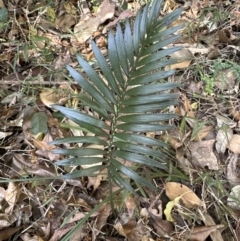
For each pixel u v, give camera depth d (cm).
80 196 75
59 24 101
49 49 94
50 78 88
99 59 64
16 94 85
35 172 77
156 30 65
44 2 103
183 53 92
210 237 72
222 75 88
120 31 65
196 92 88
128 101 64
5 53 94
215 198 74
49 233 71
